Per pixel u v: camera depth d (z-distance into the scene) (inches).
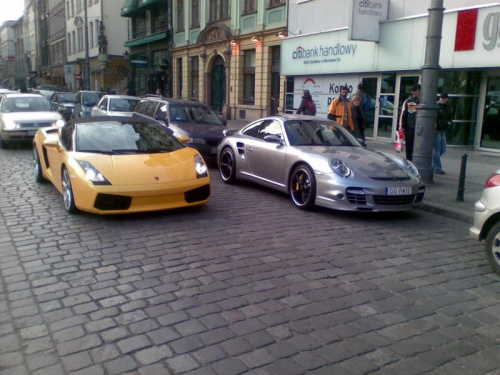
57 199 303.1
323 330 144.6
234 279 182.1
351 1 588.7
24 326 144.6
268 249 217.9
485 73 541.3
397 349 135.0
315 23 743.7
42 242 221.6
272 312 155.5
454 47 528.7
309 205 285.4
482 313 159.5
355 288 176.9
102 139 280.1
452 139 573.0
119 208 248.2
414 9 581.3
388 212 298.2
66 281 177.9
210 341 136.8
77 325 145.3
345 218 277.6
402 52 584.1
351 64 661.3
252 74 980.6
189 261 200.2
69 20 2215.8
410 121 403.5
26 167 424.5
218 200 314.7
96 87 1889.8
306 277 185.9
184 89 1256.8
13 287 172.6
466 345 138.4
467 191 345.7
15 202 295.4
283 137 319.0
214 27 1063.0
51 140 299.1
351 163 279.6
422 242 237.6
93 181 245.3
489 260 196.4
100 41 1739.7
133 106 606.5
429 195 330.6
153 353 130.3
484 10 494.9
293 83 805.2
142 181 251.1
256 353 130.9
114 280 179.5
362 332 144.2
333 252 216.8
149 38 1393.9
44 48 2785.4
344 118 431.5
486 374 124.2
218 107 1118.4
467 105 560.4
